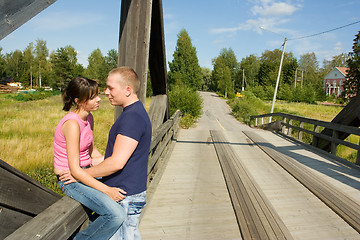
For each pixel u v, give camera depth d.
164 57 5.06
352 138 15.12
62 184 1.71
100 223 1.60
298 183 4.57
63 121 1.63
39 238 1.20
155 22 4.43
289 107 42.84
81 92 1.67
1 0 1.17
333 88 74.62
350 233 3.01
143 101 3.33
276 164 5.74
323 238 2.89
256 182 4.55
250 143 8.11
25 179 1.37
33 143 8.40
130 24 3.24
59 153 1.69
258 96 61.50
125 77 1.70
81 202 1.62
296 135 14.84
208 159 6.13
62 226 1.41
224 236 2.90
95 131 10.43
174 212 3.45
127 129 1.61
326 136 6.69
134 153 1.69
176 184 4.47
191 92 20.08
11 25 1.21
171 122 6.86
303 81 89.75
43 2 1.34
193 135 9.37
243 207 3.50
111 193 1.62
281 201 3.82
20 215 1.38
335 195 3.93
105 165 1.56
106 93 1.77
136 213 1.77
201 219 3.27
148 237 2.85
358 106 5.82
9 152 7.26
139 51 3.26
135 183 1.71
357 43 46.06
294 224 3.17
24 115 14.91
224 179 4.75
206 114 29.34
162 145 5.59
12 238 1.17
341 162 5.87
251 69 78.12
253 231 2.92
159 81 5.55
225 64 83.81
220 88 64.00
